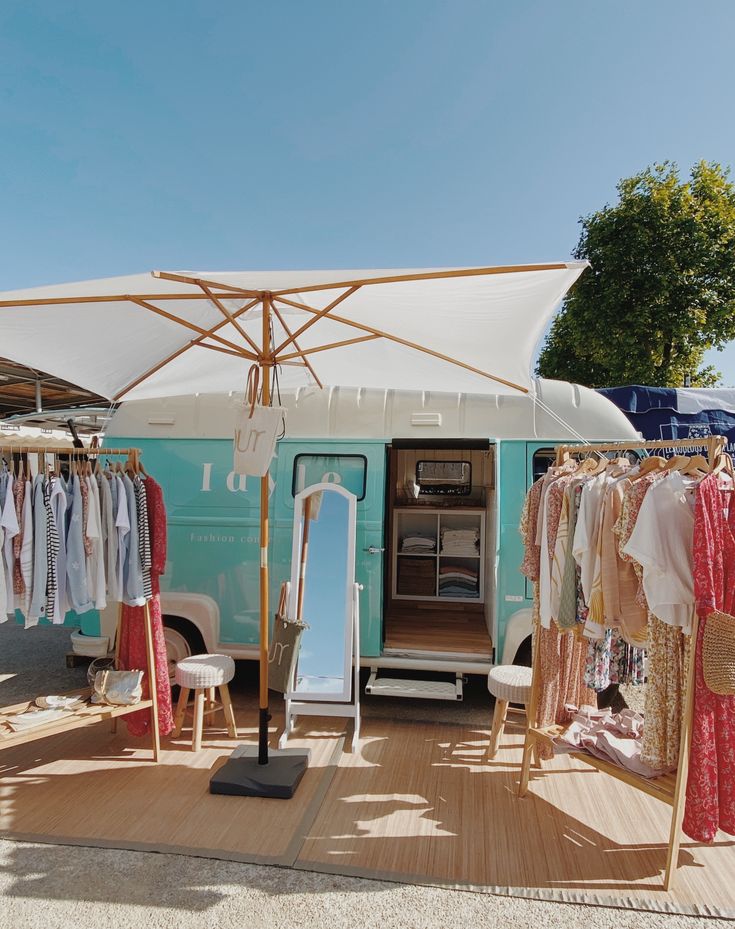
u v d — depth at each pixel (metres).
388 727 4.76
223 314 3.79
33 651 6.87
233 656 5.08
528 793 3.70
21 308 3.71
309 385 5.54
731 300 11.65
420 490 6.65
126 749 4.29
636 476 3.12
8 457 3.87
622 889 2.81
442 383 5.11
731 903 2.73
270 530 5.11
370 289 3.43
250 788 3.61
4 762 4.08
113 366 4.78
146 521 4.11
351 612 4.58
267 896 2.75
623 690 5.69
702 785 2.77
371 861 3.00
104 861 2.99
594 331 12.08
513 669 4.30
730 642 2.63
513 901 2.73
